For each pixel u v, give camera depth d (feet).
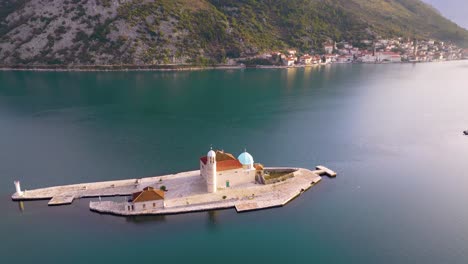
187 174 336.70
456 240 246.68
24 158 388.16
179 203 284.00
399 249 237.86
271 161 384.47
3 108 610.24
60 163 374.22
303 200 298.56
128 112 585.63
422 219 270.87
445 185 325.62
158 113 581.53
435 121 543.39
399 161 383.45
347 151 413.39
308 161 384.47
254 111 599.98
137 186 314.35
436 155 400.88
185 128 499.51
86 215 273.13
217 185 310.24
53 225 261.03
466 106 647.97
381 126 515.50
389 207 287.89
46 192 303.48
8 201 294.46
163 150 411.95
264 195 299.58
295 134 475.72
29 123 522.06
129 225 261.44
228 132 482.28
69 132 479.41
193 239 247.50
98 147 421.59
